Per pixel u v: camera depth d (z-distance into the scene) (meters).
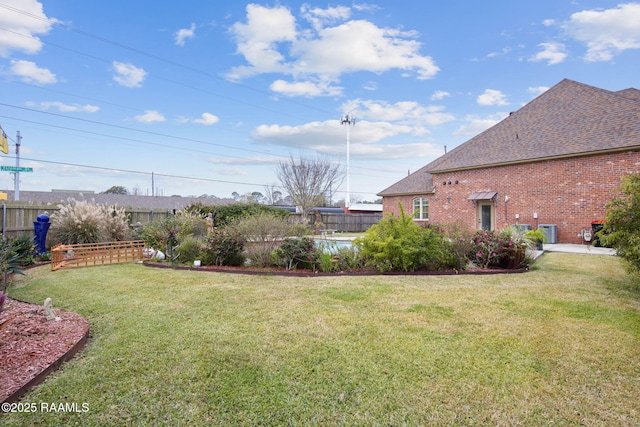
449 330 4.04
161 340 3.68
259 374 2.99
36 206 10.02
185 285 6.35
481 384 2.88
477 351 3.48
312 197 30.23
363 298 5.44
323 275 7.39
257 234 8.49
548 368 3.15
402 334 3.90
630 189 5.66
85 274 7.45
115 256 9.70
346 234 23.94
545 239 11.20
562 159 14.33
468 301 5.27
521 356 3.38
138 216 13.09
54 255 8.09
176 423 2.35
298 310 4.78
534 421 2.43
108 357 3.28
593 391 2.79
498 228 16.83
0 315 4.34
